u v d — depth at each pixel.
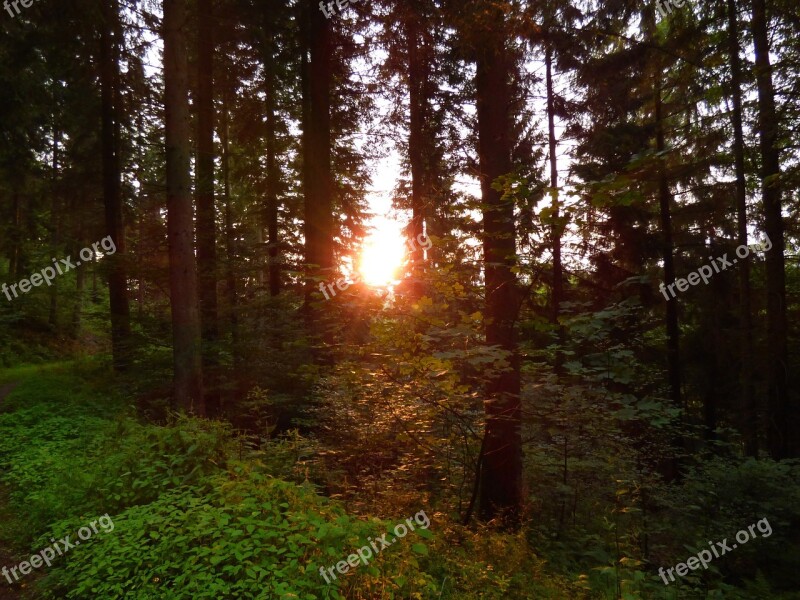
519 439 6.03
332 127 13.27
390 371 5.43
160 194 12.02
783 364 10.81
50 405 9.37
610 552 5.61
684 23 11.69
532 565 4.73
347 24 10.98
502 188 4.64
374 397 6.38
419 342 4.85
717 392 15.41
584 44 10.65
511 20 6.33
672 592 4.96
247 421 10.02
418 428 6.27
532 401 5.73
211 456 5.28
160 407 10.26
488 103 6.52
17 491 5.79
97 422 8.22
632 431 7.27
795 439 12.57
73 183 14.67
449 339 5.14
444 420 6.07
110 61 12.98
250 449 6.30
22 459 6.62
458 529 5.18
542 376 6.34
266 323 11.53
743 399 13.46
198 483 4.83
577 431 6.12
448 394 5.34
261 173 16.84
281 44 13.27
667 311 14.00
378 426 6.64
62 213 16.12
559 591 4.37
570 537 5.95
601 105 13.14
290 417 9.88
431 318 4.79
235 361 10.68
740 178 12.12
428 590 3.77
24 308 19.75
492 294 5.68
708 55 11.70
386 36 10.98
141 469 5.00
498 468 6.02
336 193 14.41
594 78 12.16
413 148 12.64
